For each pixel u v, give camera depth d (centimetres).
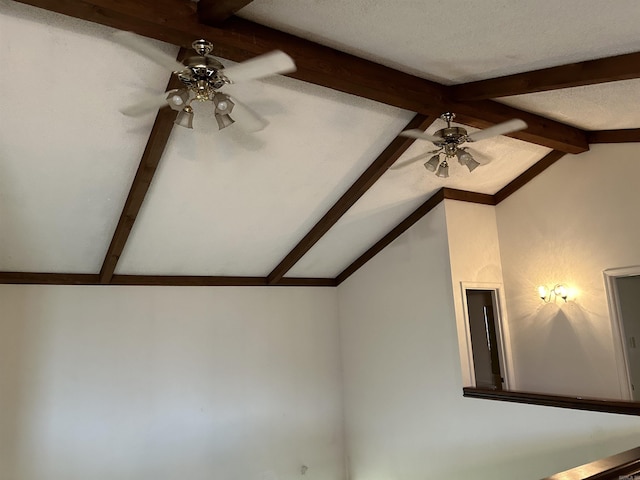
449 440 552
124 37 240
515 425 486
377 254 670
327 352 712
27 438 502
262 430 641
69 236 484
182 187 457
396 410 623
